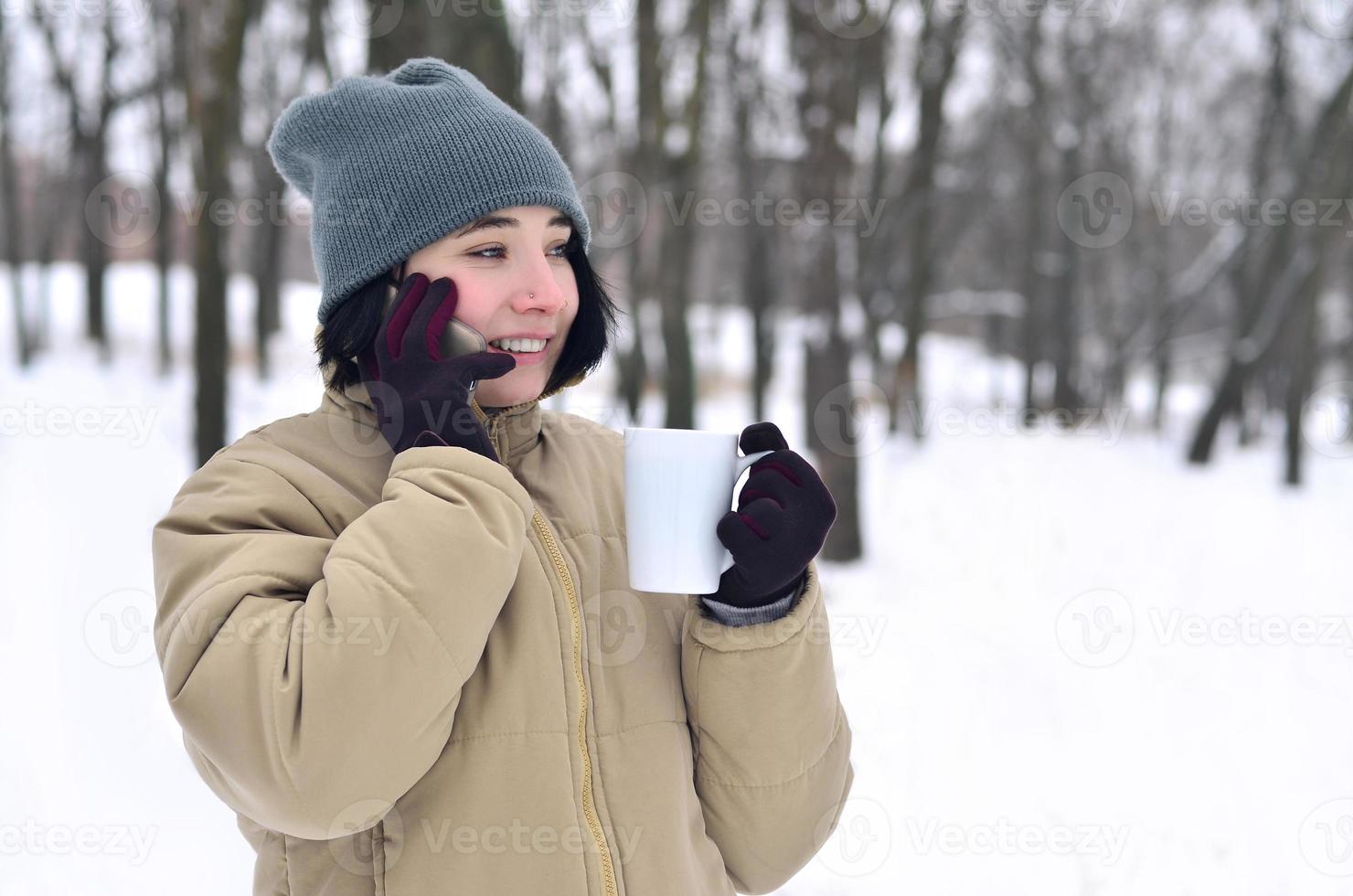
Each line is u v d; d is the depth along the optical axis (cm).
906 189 1243
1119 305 2055
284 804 98
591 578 123
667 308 955
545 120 1150
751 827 131
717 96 1259
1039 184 1733
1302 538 884
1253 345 1330
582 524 126
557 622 116
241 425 994
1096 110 1634
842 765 136
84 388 1366
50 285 2147
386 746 97
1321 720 446
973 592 620
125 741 357
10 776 328
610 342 139
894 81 1192
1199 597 654
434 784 110
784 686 121
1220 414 1349
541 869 109
